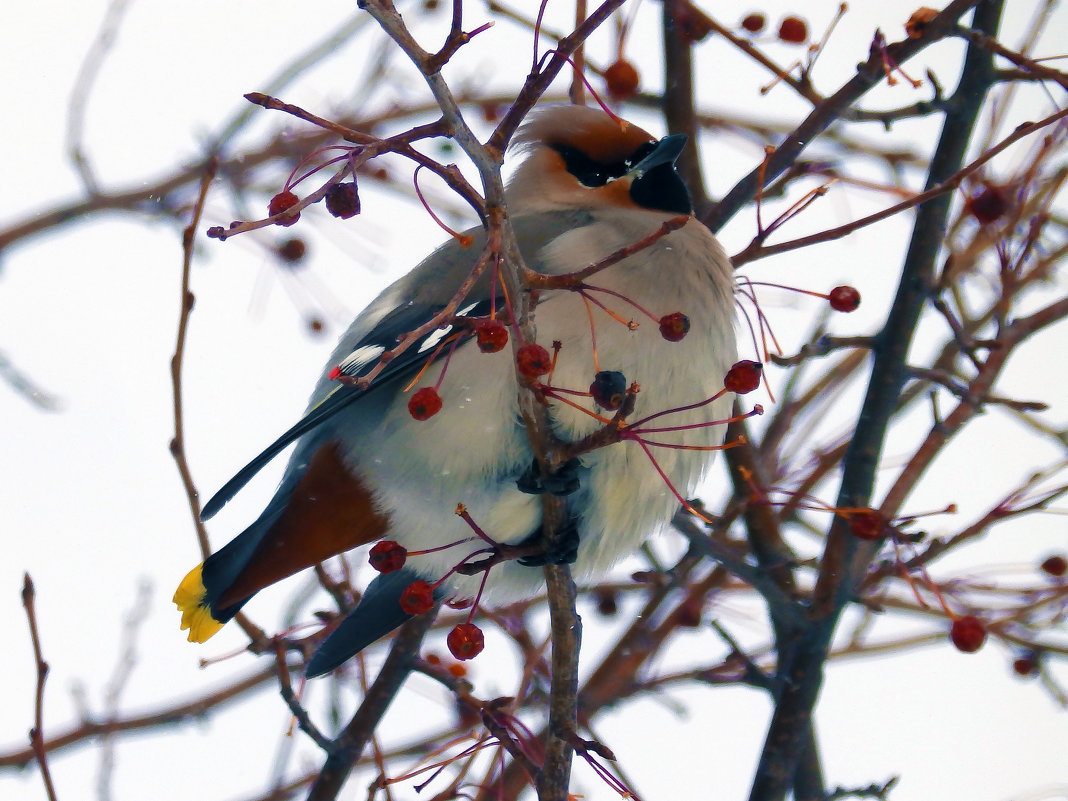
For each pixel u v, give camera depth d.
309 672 9.17
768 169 9.48
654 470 8.80
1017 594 9.72
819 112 9.17
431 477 8.71
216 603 9.16
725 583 10.80
